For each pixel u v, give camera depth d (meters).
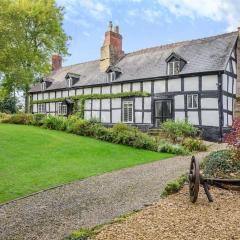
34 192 9.87
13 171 12.20
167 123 21.89
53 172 12.30
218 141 23.28
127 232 6.08
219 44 26.30
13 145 16.66
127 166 13.73
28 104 37.44
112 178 11.56
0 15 20.88
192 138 21.05
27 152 15.44
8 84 33.84
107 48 33.09
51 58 39.97
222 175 10.05
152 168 13.23
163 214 7.05
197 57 26.19
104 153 16.30
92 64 37.00
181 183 9.48
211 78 24.02
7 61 21.83
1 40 20.73
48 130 23.14
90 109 32.12
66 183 10.90
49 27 34.81
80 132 21.88
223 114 23.59
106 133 20.27
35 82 35.09
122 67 31.66
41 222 7.39
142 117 27.92
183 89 25.47
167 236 5.84
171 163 14.33
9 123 27.30
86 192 9.82
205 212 7.12
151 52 31.44
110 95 30.30
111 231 6.16
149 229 6.20
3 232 6.86
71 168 13.03
